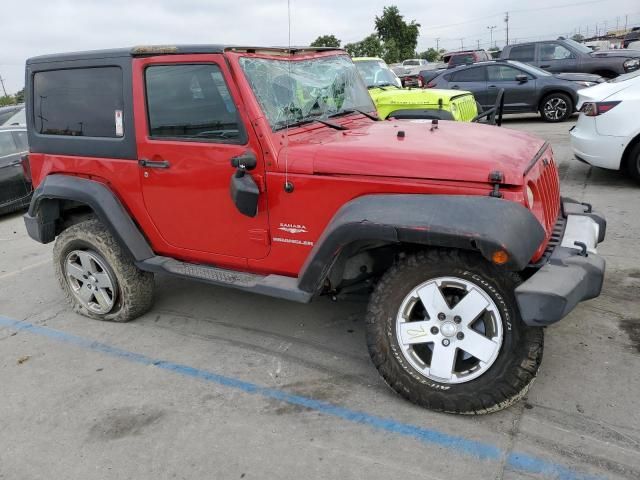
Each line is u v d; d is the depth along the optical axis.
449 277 2.66
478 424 2.74
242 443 2.74
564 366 3.16
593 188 6.76
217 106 3.16
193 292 4.67
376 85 9.45
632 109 6.33
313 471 2.51
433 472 2.45
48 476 2.60
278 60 3.39
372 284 3.18
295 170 2.97
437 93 8.22
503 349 2.61
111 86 3.58
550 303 2.40
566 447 2.54
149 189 3.57
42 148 4.04
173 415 3.00
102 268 4.05
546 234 2.78
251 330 3.93
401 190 2.71
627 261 4.54
